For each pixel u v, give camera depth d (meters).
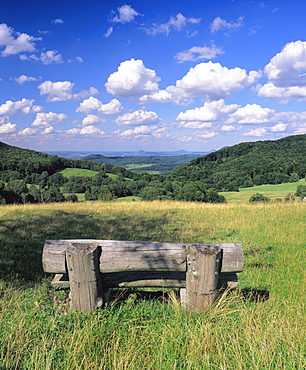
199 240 7.95
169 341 2.77
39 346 2.65
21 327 2.89
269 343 2.69
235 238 8.00
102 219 11.23
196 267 2.98
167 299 3.55
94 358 2.52
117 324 2.98
